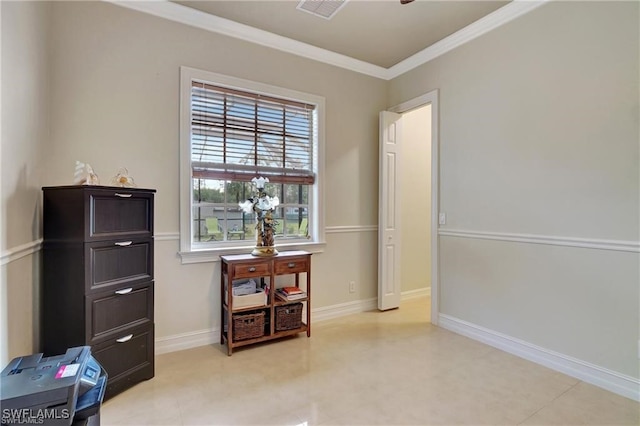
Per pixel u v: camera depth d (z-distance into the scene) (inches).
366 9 106.1
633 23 80.4
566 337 92.9
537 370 94.4
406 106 145.4
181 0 101.9
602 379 85.4
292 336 120.0
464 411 75.1
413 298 172.4
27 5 74.4
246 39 118.8
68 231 75.6
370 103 150.3
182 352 106.1
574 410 75.5
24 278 70.8
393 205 151.6
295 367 96.1
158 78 104.2
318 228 136.6
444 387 85.3
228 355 103.9
